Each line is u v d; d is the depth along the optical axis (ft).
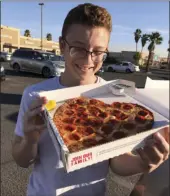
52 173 4.58
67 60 4.55
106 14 4.23
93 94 4.53
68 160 3.04
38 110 3.87
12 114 22.70
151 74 108.06
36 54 57.57
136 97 4.22
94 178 4.64
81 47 4.23
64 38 4.46
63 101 4.39
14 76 54.54
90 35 4.14
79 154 3.07
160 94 3.84
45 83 5.04
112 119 3.82
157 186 4.70
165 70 177.17
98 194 4.73
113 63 111.86
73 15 4.25
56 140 3.41
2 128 18.65
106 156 3.23
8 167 13.16
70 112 4.06
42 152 4.70
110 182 11.89
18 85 42.75
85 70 4.42
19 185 11.78
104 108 4.13
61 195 4.57
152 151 3.33
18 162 4.78
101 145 3.16
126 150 3.35
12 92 35.12
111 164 4.77
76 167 3.08
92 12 4.15
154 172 4.74
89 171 4.60
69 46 4.34
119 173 4.59
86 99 4.39
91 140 3.49
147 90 3.95
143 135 3.39
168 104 3.73
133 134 3.51
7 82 45.68
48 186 4.61
